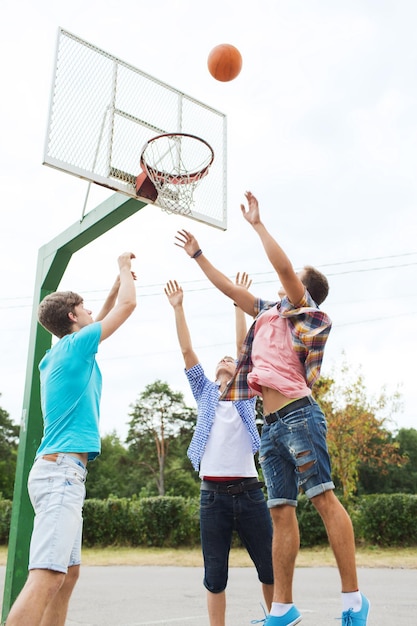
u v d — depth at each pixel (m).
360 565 9.27
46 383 2.77
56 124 4.22
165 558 11.31
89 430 2.70
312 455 2.35
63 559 2.39
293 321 2.62
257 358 2.64
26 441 4.21
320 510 2.31
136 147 4.63
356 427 17.94
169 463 48.19
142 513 13.58
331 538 2.25
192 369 3.56
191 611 5.25
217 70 3.99
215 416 3.35
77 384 2.70
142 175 4.50
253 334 2.78
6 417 40.22
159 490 46.44
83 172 4.27
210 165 4.82
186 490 46.47
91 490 46.12
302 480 2.37
